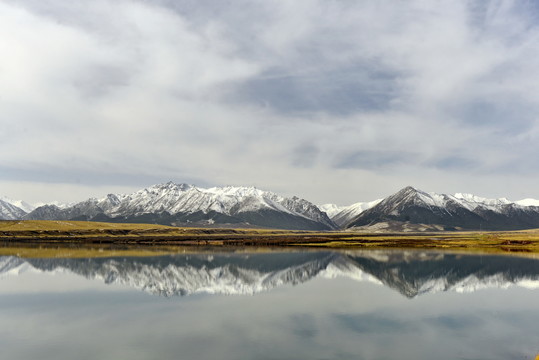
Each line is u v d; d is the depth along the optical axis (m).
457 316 59.09
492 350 44.16
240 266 124.88
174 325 54.03
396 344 46.16
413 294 76.94
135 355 42.88
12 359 41.84
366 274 106.38
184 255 158.12
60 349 44.81
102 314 60.00
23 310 62.50
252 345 45.81
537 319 57.31
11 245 199.50
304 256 160.12
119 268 112.25
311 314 60.28
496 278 98.69
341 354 43.00
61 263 121.75
